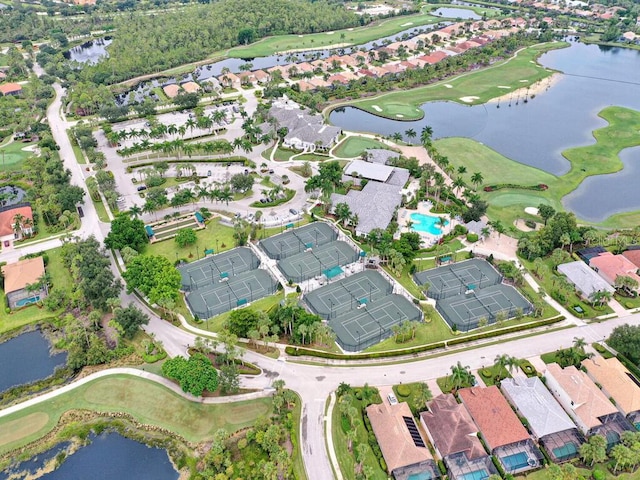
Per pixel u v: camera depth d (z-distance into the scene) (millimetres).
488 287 198250
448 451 132750
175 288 187750
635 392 148750
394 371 161000
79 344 169875
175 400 153500
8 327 183750
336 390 154125
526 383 152000
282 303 188125
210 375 149125
